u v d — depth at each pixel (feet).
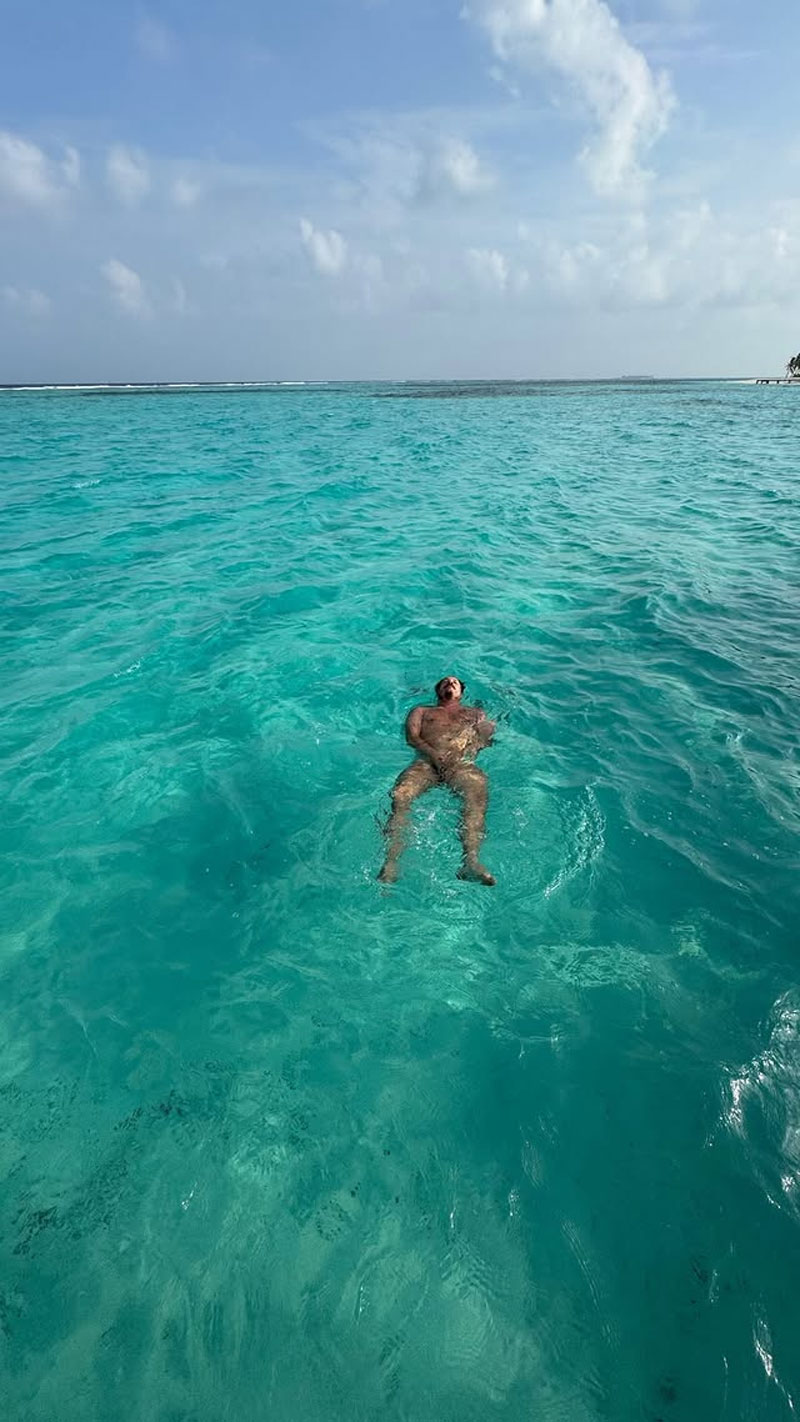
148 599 34.94
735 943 14.17
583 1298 9.02
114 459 84.79
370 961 14.11
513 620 32.27
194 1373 8.50
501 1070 11.91
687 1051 12.03
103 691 25.70
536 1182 10.30
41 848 17.63
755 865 16.35
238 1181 10.45
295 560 41.47
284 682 26.37
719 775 19.86
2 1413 8.16
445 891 15.70
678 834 17.43
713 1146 10.58
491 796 18.88
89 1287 9.30
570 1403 8.12
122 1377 8.47
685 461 86.07
